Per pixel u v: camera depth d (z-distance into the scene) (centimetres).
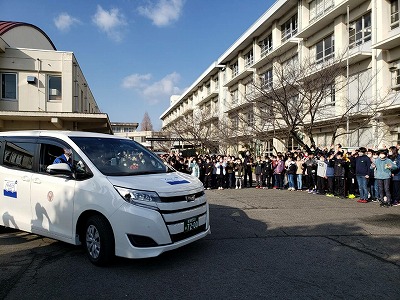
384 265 424
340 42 1727
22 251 483
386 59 1504
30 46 2223
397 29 1450
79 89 2075
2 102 1711
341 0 1742
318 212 813
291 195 1184
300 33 1984
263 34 2678
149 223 388
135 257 385
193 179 490
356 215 772
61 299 328
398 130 1480
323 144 1917
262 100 1756
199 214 448
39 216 483
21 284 363
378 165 943
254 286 358
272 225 662
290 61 2273
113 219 397
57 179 469
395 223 682
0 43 1645
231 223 681
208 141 3114
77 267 416
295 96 1627
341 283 366
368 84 1527
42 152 510
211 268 412
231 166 1501
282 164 1431
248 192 1303
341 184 1114
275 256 461
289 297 331
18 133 560
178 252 478
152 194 398
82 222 443
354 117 1576
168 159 1627
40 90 1773
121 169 466
